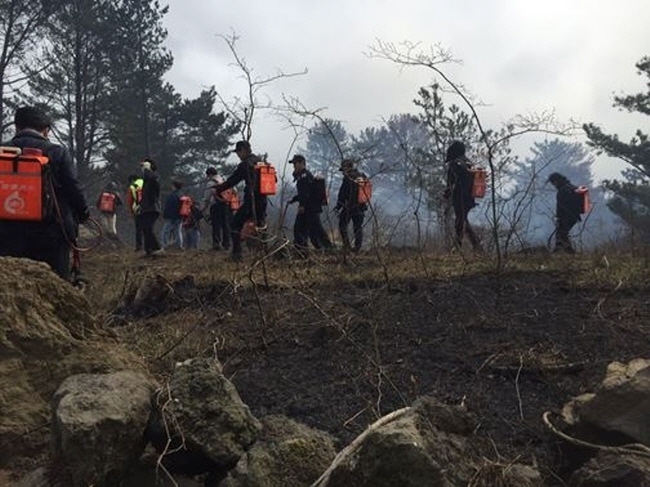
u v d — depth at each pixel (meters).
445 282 5.92
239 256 8.12
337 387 3.99
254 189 7.86
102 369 3.48
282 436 3.09
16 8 30.14
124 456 2.91
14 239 4.55
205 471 3.09
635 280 5.69
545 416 3.32
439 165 11.93
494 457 3.09
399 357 4.30
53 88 31.69
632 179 25.56
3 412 3.22
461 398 3.72
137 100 33.28
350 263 6.96
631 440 2.95
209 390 3.10
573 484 2.81
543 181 7.99
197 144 34.81
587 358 4.14
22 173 4.41
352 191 7.83
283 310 5.24
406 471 2.50
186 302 5.90
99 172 32.69
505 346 4.34
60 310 3.67
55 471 2.90
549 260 6.97
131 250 13.90
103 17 31.81
